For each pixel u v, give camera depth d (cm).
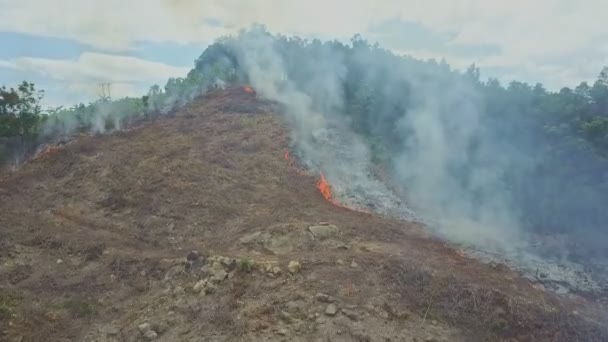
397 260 924
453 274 899
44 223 1157
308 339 725
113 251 1020
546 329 809
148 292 887
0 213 1198
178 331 758
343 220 1168
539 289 953
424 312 809
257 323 746
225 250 1010
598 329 822
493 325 797
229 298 809
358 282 852
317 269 883
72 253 1024
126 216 1209
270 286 830
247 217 1176
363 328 747
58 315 838
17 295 873
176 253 1014
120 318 830
